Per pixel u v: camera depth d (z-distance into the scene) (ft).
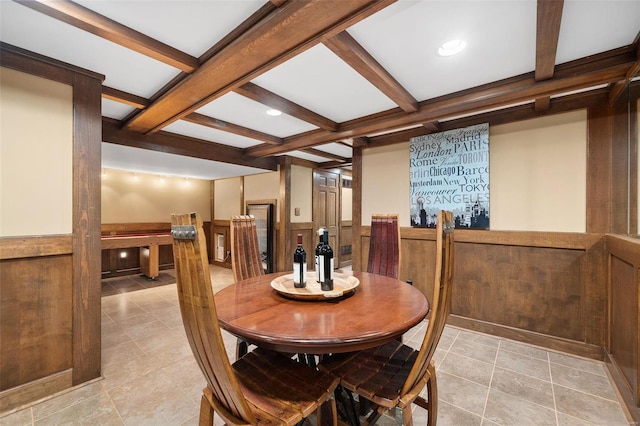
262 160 16.20
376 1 4.08
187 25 5.06
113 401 5.85
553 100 8.16
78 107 6.38
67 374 6.20
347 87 7.63
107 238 14.87
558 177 8.17
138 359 7.52
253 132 11.53
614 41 5.51
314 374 4.14
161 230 19.98
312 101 8.54
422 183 10.69
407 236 10.98
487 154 9.23
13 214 5.65
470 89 7.59
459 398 5.94
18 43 5.57
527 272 8.54
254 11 4.71
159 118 9.11
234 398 3.18
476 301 9.40
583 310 7.72
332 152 15.42
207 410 3.81
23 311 5.75
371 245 8.55
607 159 7.44
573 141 7.95
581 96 7.77
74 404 5.74
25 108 5.77
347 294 5.18
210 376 3.37
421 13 4.75
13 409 5.53
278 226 17.63
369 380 4.09
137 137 10.88
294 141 12.34
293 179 17.49
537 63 5.92
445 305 3.92
